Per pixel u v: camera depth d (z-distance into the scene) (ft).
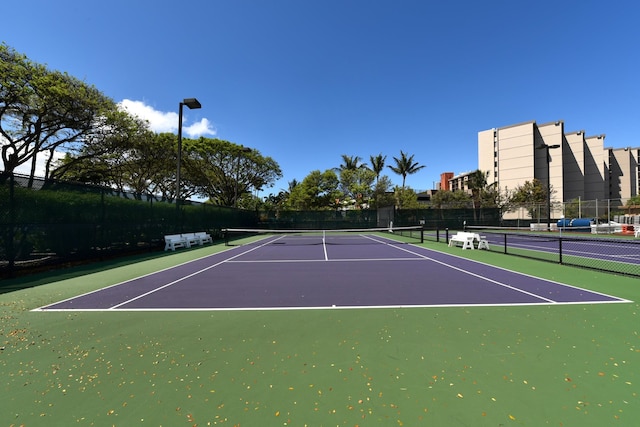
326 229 116.67
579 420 7.74
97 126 65.98
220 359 11.35
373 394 9.00
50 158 69.56
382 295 20.68
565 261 36.60
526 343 12.44
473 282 24.71
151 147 80.02
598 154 234.58
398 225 116.47
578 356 11.25
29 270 30.66
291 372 10.33
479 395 8.87
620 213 117.70
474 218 119.34
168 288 23.45
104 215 40.75
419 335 13.42
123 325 15.15
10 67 49.52
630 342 12.47
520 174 210.38
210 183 117.50
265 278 27.22
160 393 9.16
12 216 29.07
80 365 10.98
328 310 17.34
